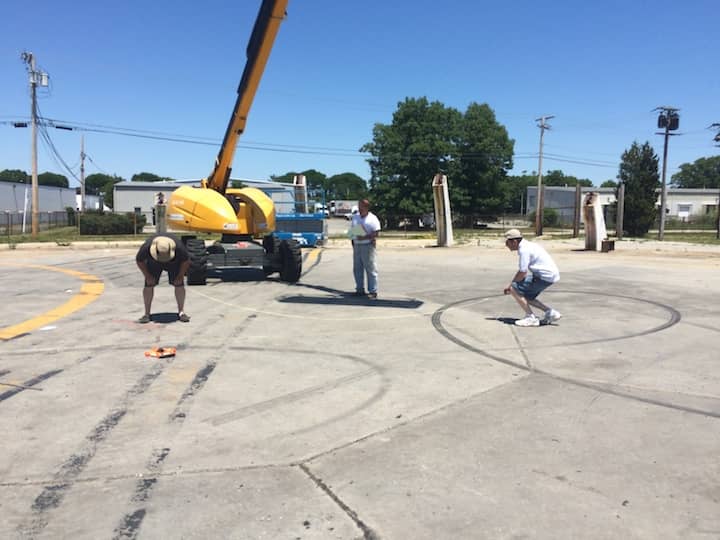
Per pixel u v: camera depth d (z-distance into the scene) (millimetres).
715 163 126000
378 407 4828
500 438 4180
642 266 15922
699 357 6316
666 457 3854
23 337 7289
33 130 31359
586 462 3787
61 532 3002
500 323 8180
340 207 80938
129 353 6543
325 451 3977
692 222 54531
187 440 4160
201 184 14078
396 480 3557
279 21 9820
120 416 4621
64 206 72562
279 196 24547
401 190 54250
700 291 11078
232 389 5301
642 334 7430
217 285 12219
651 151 40219
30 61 31094
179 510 3217
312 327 7957
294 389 5305
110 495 3383
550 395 5109
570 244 27000
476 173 55250
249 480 3562
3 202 55938
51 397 5059
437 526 3049
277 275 14164
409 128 54344
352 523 3078
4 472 3666
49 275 13844
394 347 6836
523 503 3275
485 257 19203
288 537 2953
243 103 11523
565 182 124562
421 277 13539
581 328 7812
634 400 4969
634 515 3143
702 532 2979
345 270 15242
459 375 5711
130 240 28609
